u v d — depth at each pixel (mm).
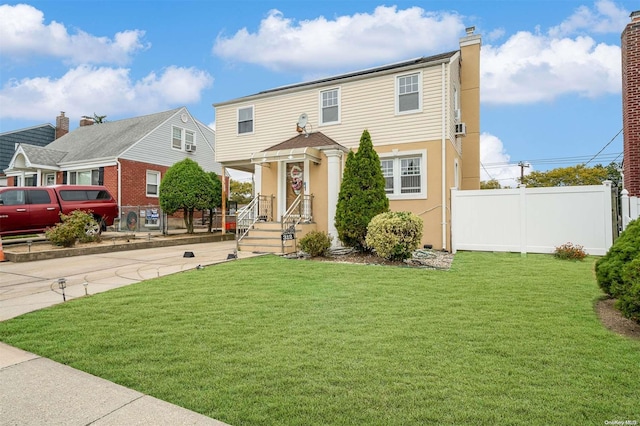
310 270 7594
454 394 2668
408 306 4957
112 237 13273
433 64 11977
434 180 11898
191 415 2438
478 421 2334
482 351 3447
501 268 7742
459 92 14664
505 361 3225
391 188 12664
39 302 5441
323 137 13281
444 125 11797
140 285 6309
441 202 11734
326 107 13969
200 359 3309
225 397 2658
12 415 2463
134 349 3561
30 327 4207
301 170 13023
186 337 3852
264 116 15312
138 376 2998
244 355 3387
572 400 2582
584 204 9562
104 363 3258
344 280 6621
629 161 10758
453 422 2326
